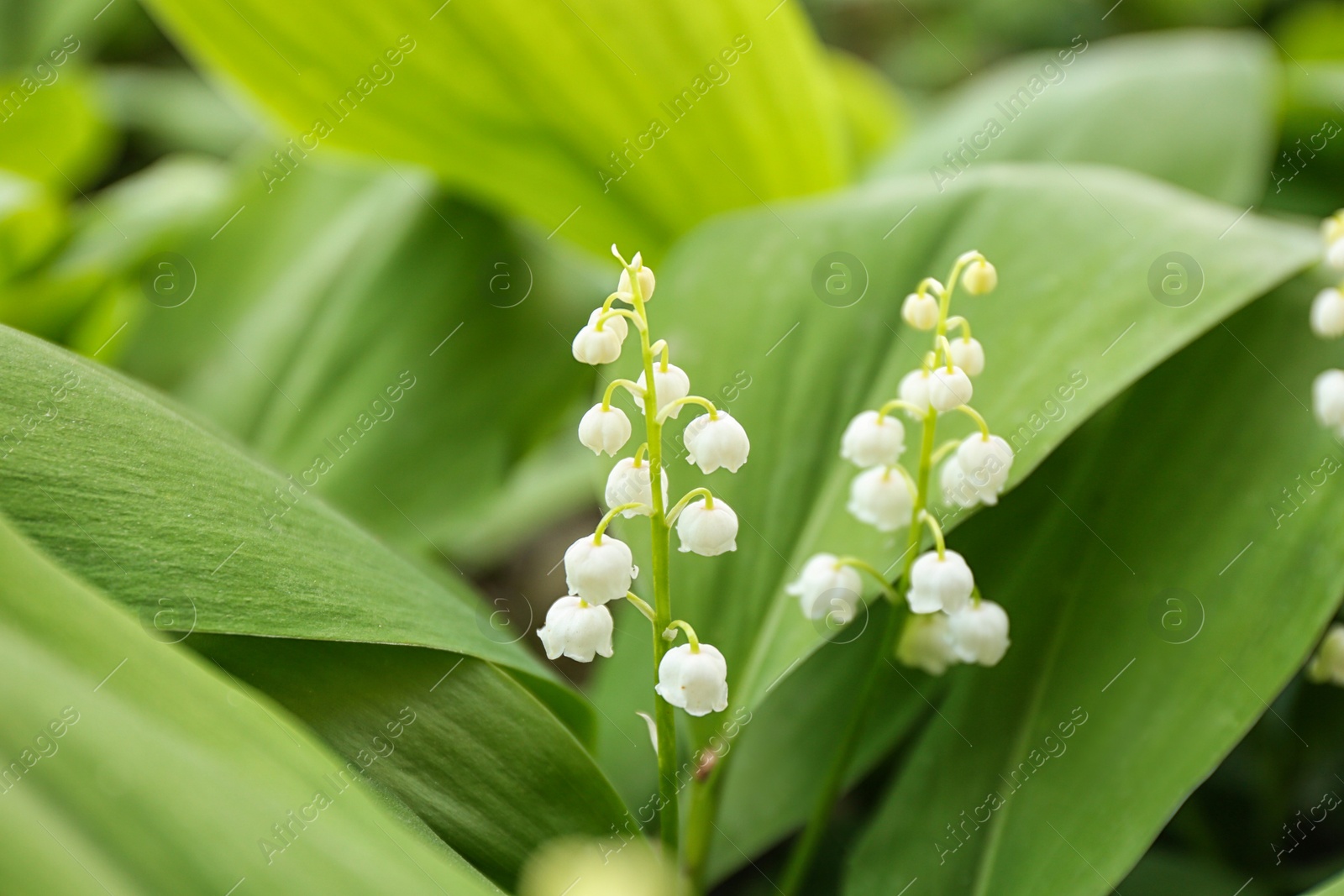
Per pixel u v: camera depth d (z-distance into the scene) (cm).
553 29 46
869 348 42
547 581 72
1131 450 42
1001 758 40
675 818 38
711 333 42
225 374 57
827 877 44
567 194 54
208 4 46
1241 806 44
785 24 48
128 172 97
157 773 34
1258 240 41
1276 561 40
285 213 65
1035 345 41
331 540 38
